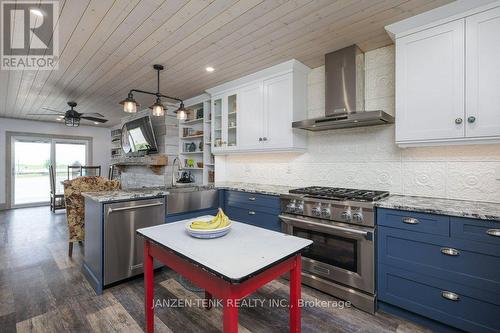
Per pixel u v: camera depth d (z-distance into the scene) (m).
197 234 1.38
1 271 2.63
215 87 3.67
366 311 1.94
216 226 1.44
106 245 2.24
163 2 1.78
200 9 1.86
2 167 6.27
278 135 2.94
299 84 2.92
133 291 2.25
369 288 1.93
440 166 2.14
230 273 0.95
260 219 2.80
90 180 3.19
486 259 1.48
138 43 2.38
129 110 2.79
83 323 1.79
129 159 5.93
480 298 1.50
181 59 2.74
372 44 2.42
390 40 2.35
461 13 1.77
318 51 2.57
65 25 2.07
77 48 2.48
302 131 2.96
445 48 1.83
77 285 2.35
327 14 1.93
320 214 2.20
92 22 2.03
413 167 2.28
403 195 2.31
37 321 1.81
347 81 2.44
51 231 4.19
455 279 1.58
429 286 1.69
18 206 6.48
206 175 4.20
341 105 2.46
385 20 2.01
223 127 3.63
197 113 4.46
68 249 3.23
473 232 1.52
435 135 1.87
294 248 1.24
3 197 6.27
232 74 3.21
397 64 2.05
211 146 3.89
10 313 1.91
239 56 2.67
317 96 2.99
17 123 6.47
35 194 6.79
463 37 1.76
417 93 1.96
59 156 7.20
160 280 2.46
